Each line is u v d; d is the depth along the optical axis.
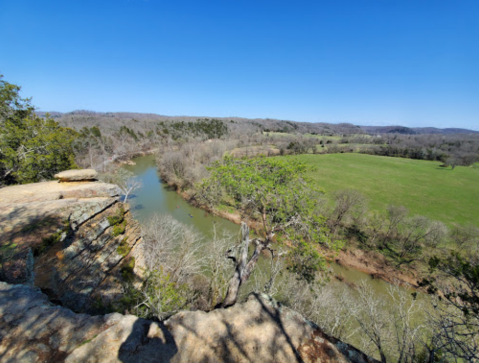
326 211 25.89
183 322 3.66
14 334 3.39
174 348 3.28
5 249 6.10
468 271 5.17
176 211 30.47
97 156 45.31
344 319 12.38
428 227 23.09
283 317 3.91
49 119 20.69
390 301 16.95
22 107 18.61
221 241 18.36
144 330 3.49
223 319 3.77
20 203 8.69
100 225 9.51
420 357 7.75
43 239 6.85
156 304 8.09
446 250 21.78
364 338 11.86
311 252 8.62
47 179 18.45
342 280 19.45
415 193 39.59
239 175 9.19
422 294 17.61
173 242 21.09
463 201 36.28
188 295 11.45
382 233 25.31
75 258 7.95
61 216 7.97
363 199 28.30
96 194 10.69
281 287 14.48
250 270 7.18
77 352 3.14
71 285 7.46
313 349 3.44
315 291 13.15
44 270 6.70
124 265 10.52
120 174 34.25
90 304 7.93
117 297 9.14
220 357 3.24
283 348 3.42
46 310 3.88
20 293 4.32
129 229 11.52
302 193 8.95
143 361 3.08
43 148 18.42
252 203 10.14
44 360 3.08
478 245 19.78
